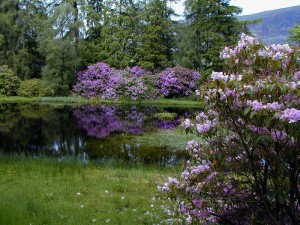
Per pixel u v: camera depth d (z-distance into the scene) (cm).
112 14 3941
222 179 375
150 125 1967
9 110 2509
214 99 342
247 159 359
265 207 362
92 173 844
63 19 3459
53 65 3472
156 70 3794
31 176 762
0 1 3644
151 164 1048
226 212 390
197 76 3603
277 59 336
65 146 1338
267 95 326
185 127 381
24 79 3631
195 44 3841
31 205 505
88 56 3812
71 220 476
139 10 4097
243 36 367
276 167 340
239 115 334
